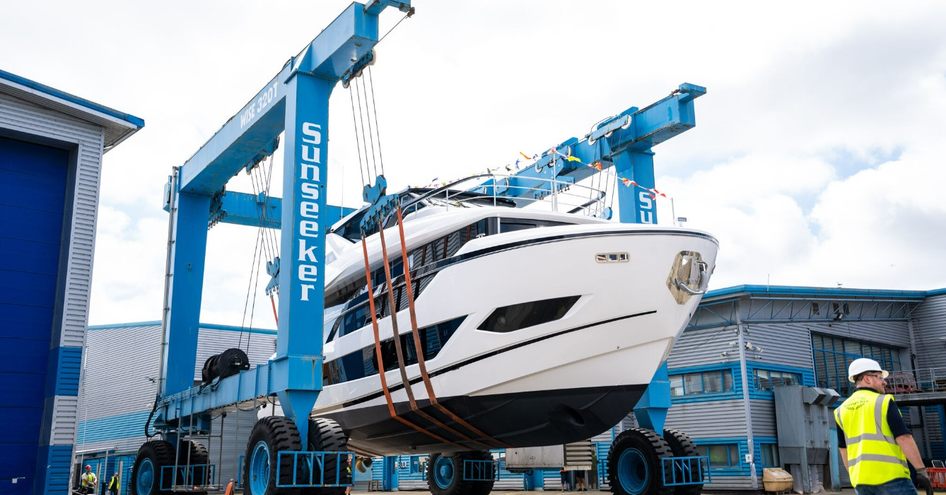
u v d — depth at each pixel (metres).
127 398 33.72
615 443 13.71
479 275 11.73
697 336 27.69
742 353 26.17
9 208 13.41
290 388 12.05
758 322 26.84
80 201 13.66
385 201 12.91
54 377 12.91
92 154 13.95
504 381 11.66
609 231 11.58
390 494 28.48
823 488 26.09
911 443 4.86
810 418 26.06
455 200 14.59
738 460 25.64
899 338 32.69
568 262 11.45
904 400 29.05
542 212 12.81
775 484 24.64
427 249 13.17
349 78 13.48
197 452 16.72
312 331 12.52
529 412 12.07
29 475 12.79
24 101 13.42
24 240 13.42
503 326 11.64
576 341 11.55
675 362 28.09
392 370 12.96
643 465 13.26
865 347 31.59
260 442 12.19
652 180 15.93
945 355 31.89
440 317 12.09
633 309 11.72
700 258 12.27
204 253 18.91
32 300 13.32
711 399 26.70
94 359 35.03
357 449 16.42
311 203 13.00
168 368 17.91
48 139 13.62
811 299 28.53
